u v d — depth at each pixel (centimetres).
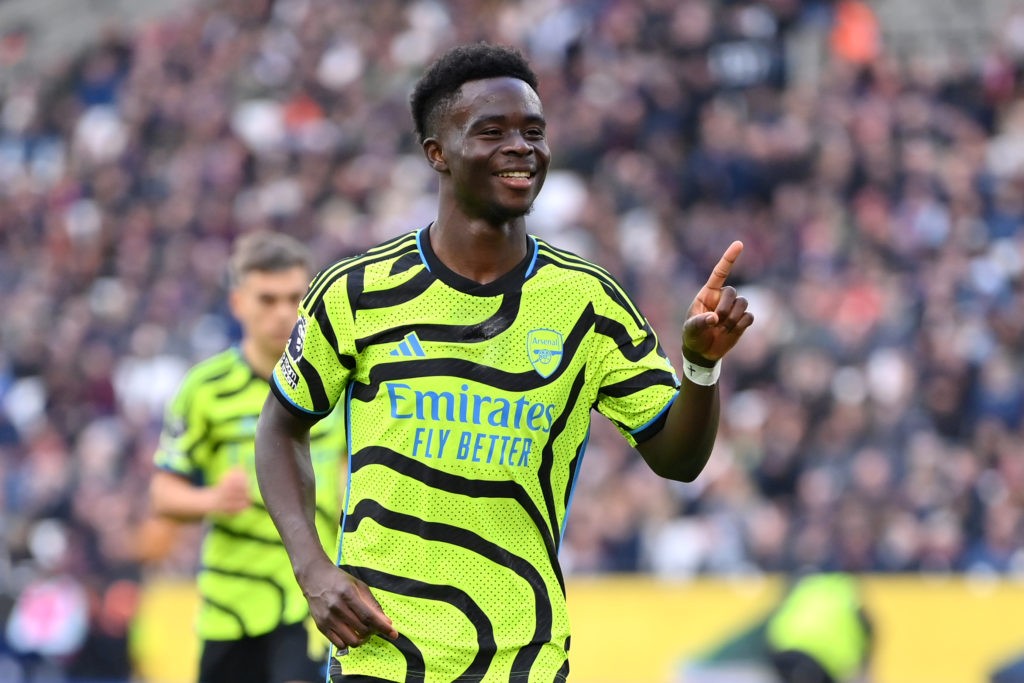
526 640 1162
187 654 3647
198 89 6588
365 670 1167
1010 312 4059
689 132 5178
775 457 3731
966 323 4012
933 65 5453
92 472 4678
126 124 6669
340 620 1141
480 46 1191
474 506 1157
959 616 3098
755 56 5231
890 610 3158
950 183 4603
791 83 5319
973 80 5144
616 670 3378
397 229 5244
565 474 1195
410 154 5656
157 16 7812
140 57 6975
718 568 3550
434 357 1166
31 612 3859
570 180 5078
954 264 4259
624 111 5153
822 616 3077
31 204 6525
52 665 3816
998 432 3616
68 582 3856
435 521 1156
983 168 4678
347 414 1201
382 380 1170
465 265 1186
